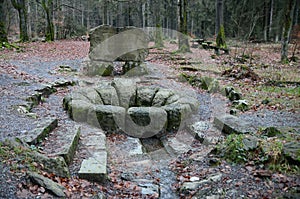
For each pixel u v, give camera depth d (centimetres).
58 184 316
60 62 1177
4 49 1350
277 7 2606
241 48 1678
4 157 333
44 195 291
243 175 351
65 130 476
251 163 374
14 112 518
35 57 1248
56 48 1642
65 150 389
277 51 1794
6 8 2275
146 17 2619
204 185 348
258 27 2555
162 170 426
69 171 369
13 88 688
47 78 855
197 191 338
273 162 355
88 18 3600
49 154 376
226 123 521
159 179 396
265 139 423
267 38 2538
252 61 1355
